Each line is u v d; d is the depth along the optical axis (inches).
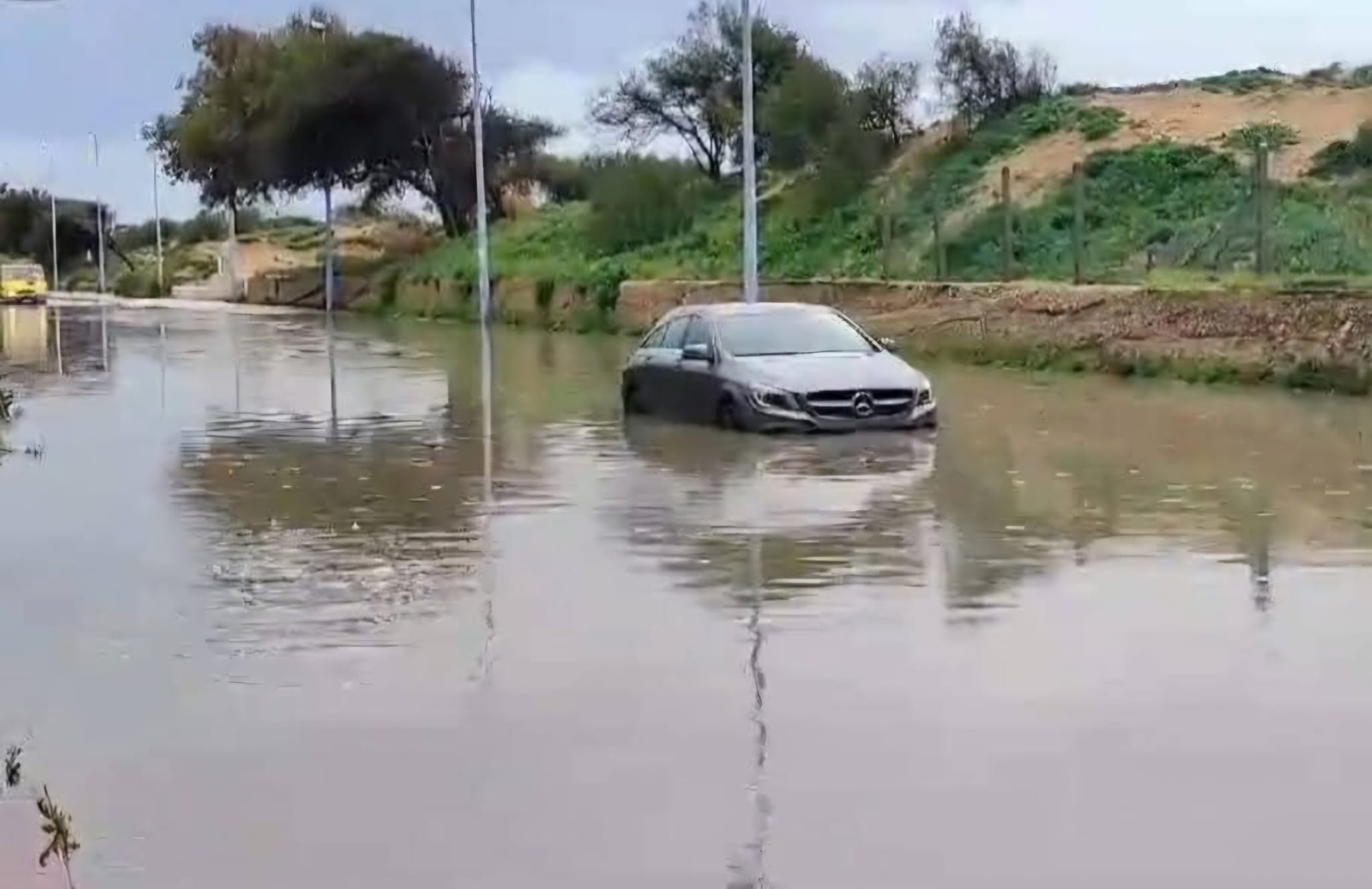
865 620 372.8
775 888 224.4
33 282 3275.1
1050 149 1722.4
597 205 2186.3
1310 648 343.9
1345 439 692.1
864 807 253.9
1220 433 720.3
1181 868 230.4
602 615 381.4
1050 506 526.6
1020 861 232.8
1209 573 420.2
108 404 948.0
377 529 501.4
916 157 1876.2
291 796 262.2
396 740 289.9
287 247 3882.9
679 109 2315.5
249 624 377.4
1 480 623.5
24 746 289.4
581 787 264.4
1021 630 361.1
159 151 3560.5
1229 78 1882.4
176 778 271.6
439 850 239.3
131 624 379.6
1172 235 1370.6
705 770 271.4
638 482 597.0
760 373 745.6
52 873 232.8
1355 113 1606.8
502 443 724.7
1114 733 288.0
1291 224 1277.1
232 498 570.9
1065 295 1096.8
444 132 2655.0
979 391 937.5
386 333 1822.1
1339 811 251.0
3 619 386.3
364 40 2593.5
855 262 1648.6
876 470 618.5
